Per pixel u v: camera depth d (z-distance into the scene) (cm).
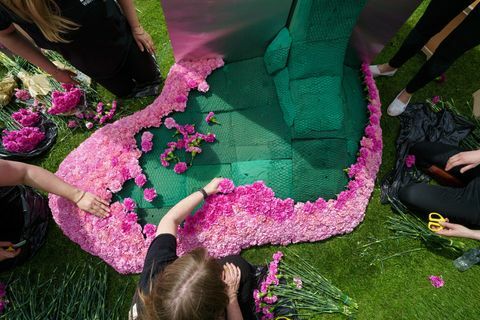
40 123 267
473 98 289
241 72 258
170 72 266
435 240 241
